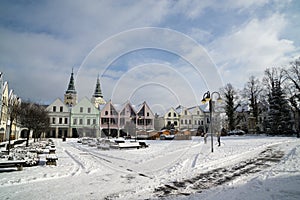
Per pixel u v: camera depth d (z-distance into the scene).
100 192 5.33
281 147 15.02
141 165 9.15
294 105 33.78
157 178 6.75
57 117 42.03
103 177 6.92
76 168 8.33
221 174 7.21
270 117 34.75
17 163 7.89
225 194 5.07
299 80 33.66
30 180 6.38
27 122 19.83
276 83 36.44
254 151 13.38
